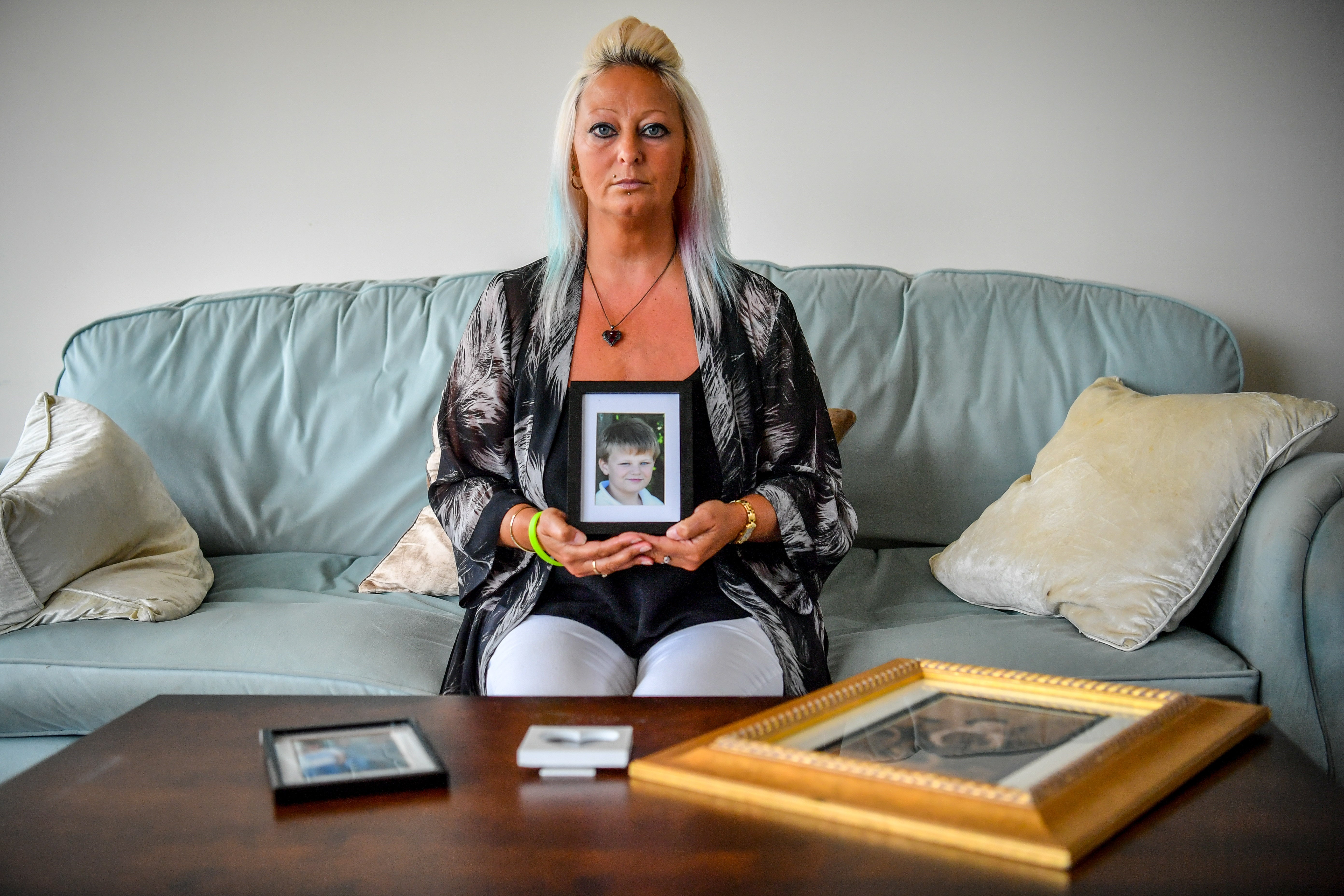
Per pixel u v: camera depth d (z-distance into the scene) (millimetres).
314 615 1690
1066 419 2037
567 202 1619
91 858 758
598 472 1430
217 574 2070
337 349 2264
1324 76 2475
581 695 1194
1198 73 2494
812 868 725
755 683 1352
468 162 2609
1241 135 2498
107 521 1797
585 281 1601
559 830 794
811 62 2553
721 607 1482
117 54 2598
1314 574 1490
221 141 2617
